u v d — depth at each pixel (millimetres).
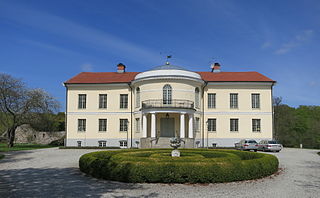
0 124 43781
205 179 11984
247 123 36594
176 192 10422
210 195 10000
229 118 36688
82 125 37781
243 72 40812
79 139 37375
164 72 33156
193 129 33938
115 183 12055
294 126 64375
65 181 12609
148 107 31453
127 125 37031
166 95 32875
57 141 49062
